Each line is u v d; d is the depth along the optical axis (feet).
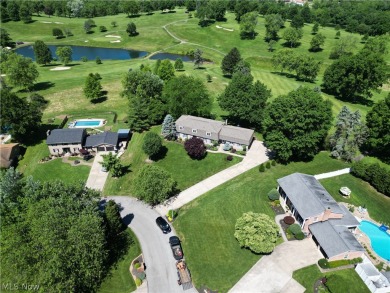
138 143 269.23
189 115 278.46
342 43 488.44
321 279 150.51
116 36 647.56
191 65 493.36
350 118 236.43
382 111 230.48
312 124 220.02
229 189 211.61
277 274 153.99
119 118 317.01
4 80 411.34
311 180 199.21
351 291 143.02
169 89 284.41
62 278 130.21
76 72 461.37
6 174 172.65
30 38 647.15
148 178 195.00
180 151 254.47
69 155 256.73
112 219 171.32
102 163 226.17
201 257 165.07
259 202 199.11
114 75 440.45
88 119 316.60
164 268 160.04
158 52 581.53
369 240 170.81
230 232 178.40
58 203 149.18
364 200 199.72
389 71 418.10
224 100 276.41
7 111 254.68
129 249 171.12
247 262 160.76
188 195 210.38
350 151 236.43
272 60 451.94
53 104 352.08
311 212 172.04
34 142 277.03
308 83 404.77
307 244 169.89
